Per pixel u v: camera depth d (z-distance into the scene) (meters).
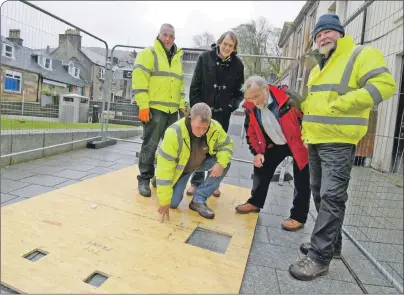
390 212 3.44
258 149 2.74
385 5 5.32
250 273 1.92
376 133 3.95
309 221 2.89
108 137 5.77
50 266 1.73
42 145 4.20
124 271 1.75
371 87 1.74
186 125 2.44
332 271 2.05
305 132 2.17
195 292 1.63
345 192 1.96
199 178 3.23
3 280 1.59
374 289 1.87
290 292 1.77
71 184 3.11
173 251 2.01
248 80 2.51
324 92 1.97
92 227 2.22
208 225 2.49
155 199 2.89
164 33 2.99
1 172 3.39
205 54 3.03
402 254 2.39
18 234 2.03
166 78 3.02
